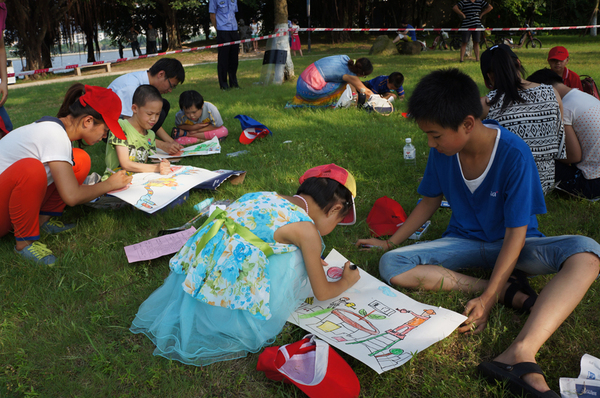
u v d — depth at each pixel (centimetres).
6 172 282
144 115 407
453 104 206
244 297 210
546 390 174
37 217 297
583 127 349
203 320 218
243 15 3372
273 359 193
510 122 327
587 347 209
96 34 2859
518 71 325
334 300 245
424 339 210
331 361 192
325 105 745
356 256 292
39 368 208
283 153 506
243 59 2014
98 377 200
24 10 2167
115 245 319
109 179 331
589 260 210
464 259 259
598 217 334
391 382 195
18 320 242
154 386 197
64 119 307
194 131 584
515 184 232
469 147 240
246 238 214
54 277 281
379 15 3222
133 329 232
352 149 500
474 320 222
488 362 192
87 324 236
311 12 3145
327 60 726
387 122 629
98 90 302
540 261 230
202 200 387
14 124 776
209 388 196
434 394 188
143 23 3319
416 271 254
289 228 216
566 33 2778
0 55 439
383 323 223
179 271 229
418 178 424
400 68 1169
